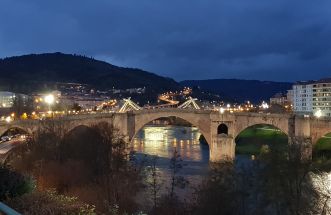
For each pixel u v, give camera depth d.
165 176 114.00
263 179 72.31
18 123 111.25
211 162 137.88
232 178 75.62
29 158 97.00
